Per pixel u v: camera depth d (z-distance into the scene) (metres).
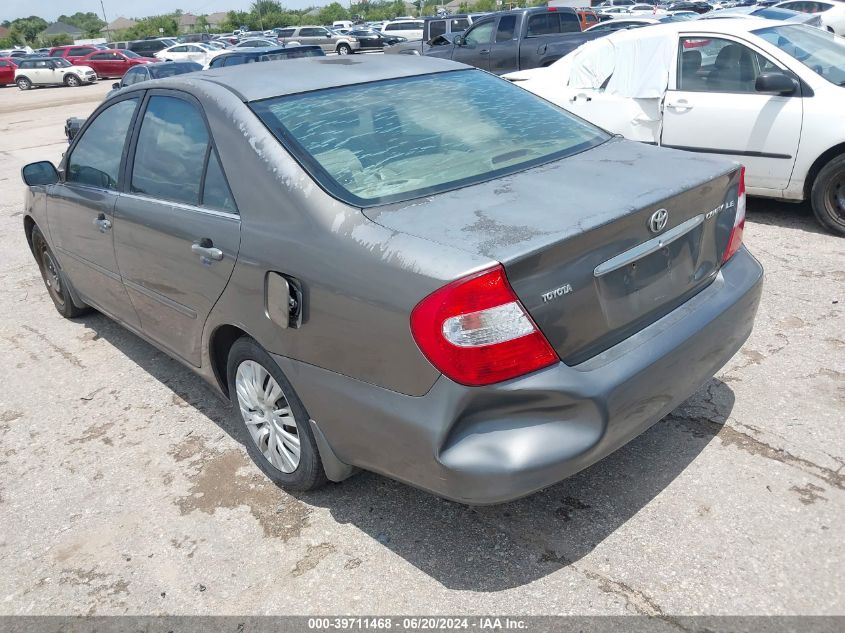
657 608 2.27
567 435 2.17
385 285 2.20
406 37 38.75
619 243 2.30
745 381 3.47
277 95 2.96
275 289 2.54
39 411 3.90
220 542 2.76
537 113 3.27
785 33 5.87
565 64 7.11
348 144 2.73
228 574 2.59
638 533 2.58
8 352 4.68
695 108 5.89
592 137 3.13
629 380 2.27
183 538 2.80
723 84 5.82
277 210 2.59
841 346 3.74
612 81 6.52
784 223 5.79
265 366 2.79
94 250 3.93
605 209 2.30
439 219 2.31
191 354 3.32
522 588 2.40
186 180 3.08
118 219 3.53
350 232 2.35
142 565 2.68
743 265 2.91
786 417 3.16
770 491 2.72
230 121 2.87
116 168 3.66
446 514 2.78
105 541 2.83
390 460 2.35
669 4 38.81
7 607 2.55
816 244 5.26
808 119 5.30
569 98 6.81
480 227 2.23
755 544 2.48
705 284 2.73
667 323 2.50
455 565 2.53
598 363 2.27
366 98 3.04
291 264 2.48
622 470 2.92
